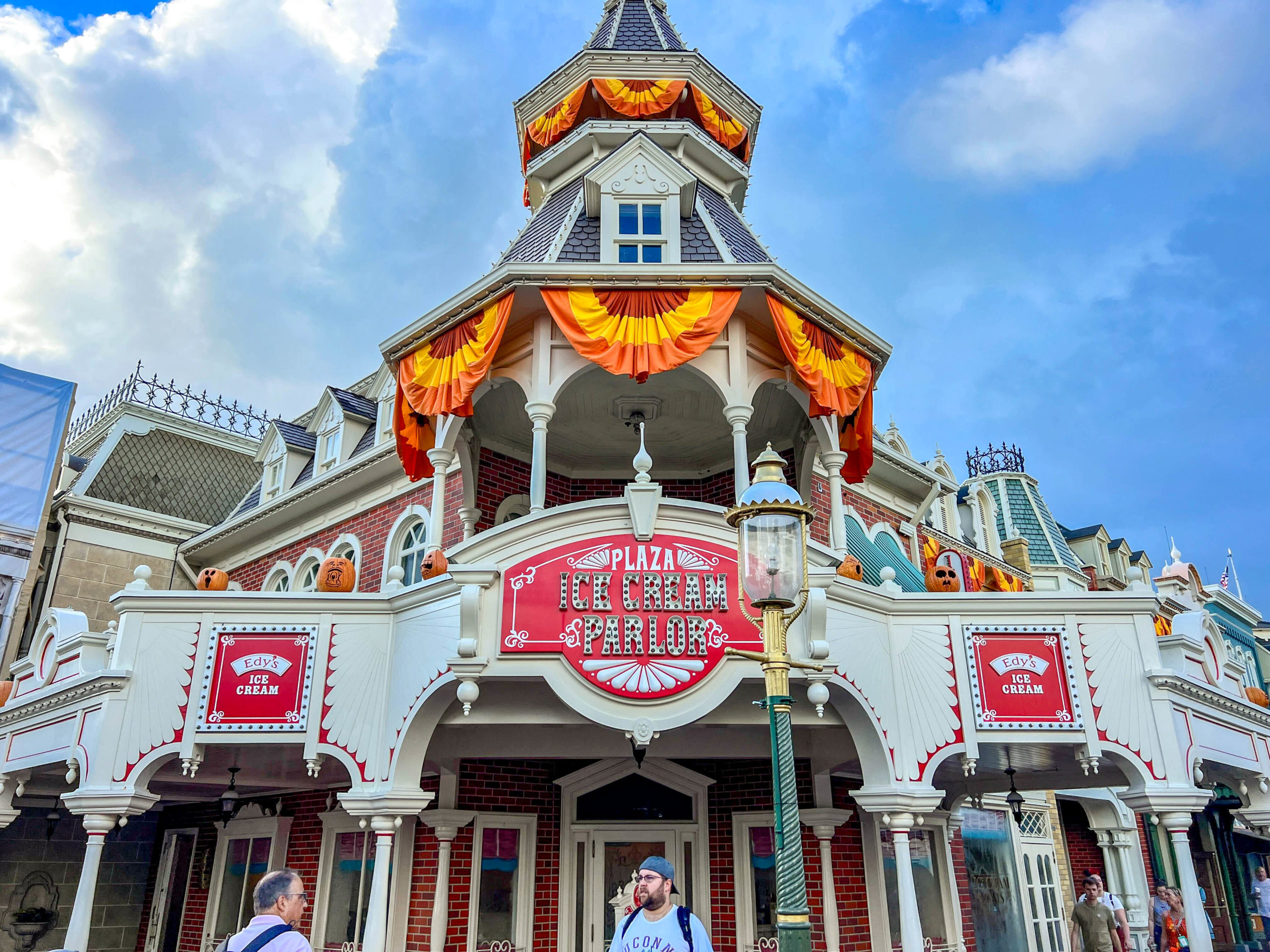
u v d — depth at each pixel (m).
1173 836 10.10
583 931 13.26
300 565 20.02
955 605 10.91
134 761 10.10
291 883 5.37
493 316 11.66
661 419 14.73
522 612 9.70
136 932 20.02
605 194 13.73
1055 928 21.34
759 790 13.53
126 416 24.89
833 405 11.87
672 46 17.27
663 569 9.88
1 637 19.72
